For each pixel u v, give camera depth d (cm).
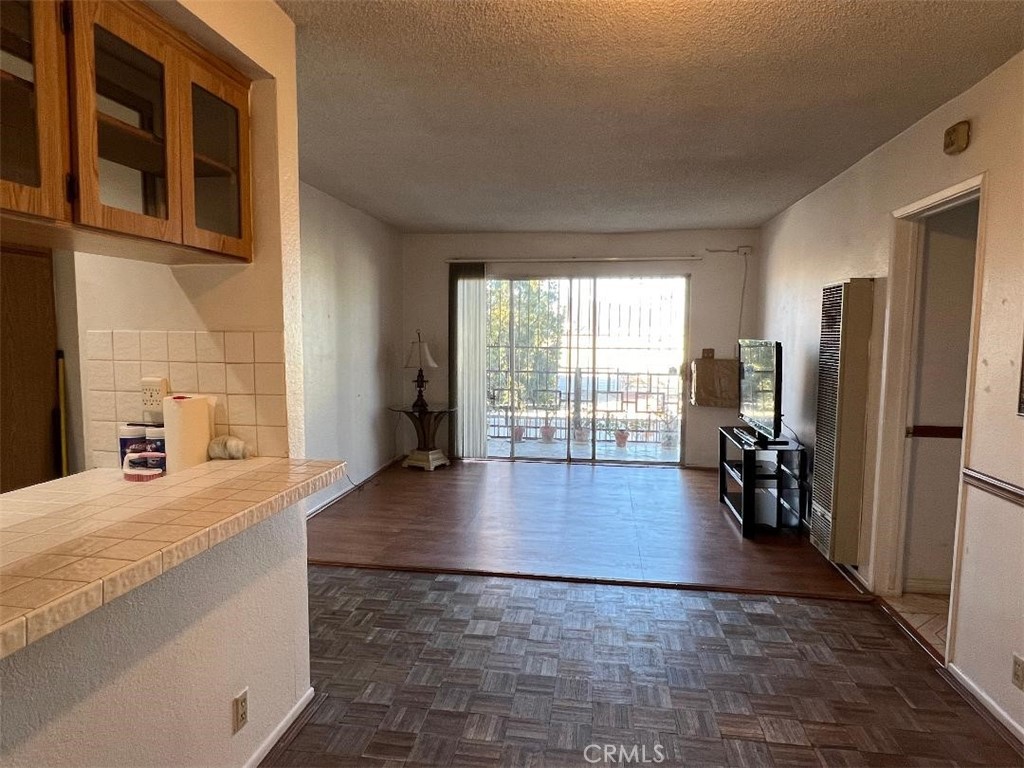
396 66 225
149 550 113
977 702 215
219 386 194
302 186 410
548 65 223
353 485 506
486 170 371
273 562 190
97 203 128
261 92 184
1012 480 202
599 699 218
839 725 205
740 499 465
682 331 607
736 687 226
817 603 297
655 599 301
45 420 268
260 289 189
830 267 377
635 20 190
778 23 191
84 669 119
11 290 254
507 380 636
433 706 213
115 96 139
